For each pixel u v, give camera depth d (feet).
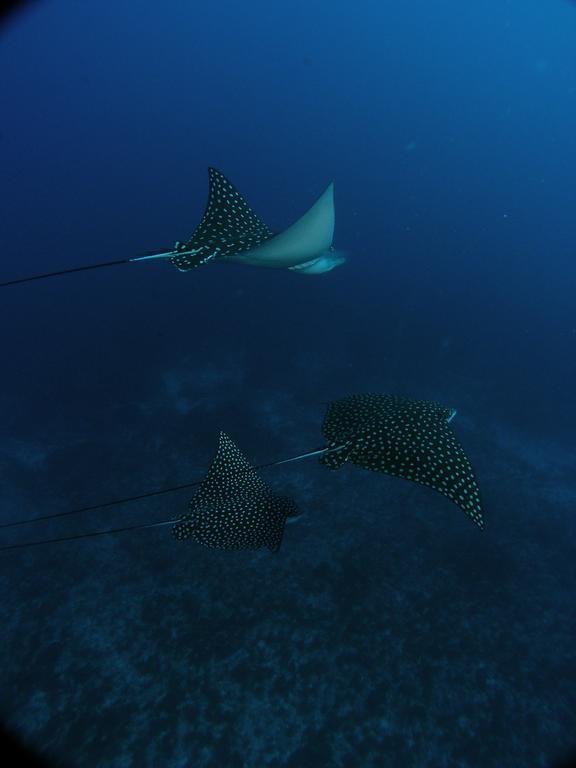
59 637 23.48
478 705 20.66
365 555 27.99
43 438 39.55
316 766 18.34
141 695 20.77
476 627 24.23
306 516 30.55
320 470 34.32
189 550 28.07
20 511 31.89
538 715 20.44
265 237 13.39
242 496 12.01
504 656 22.94
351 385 46.55
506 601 25.96
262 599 25.22
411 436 10.06
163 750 18.81
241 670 21.77
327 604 25.05
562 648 23.65
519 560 28.76
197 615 24.40
